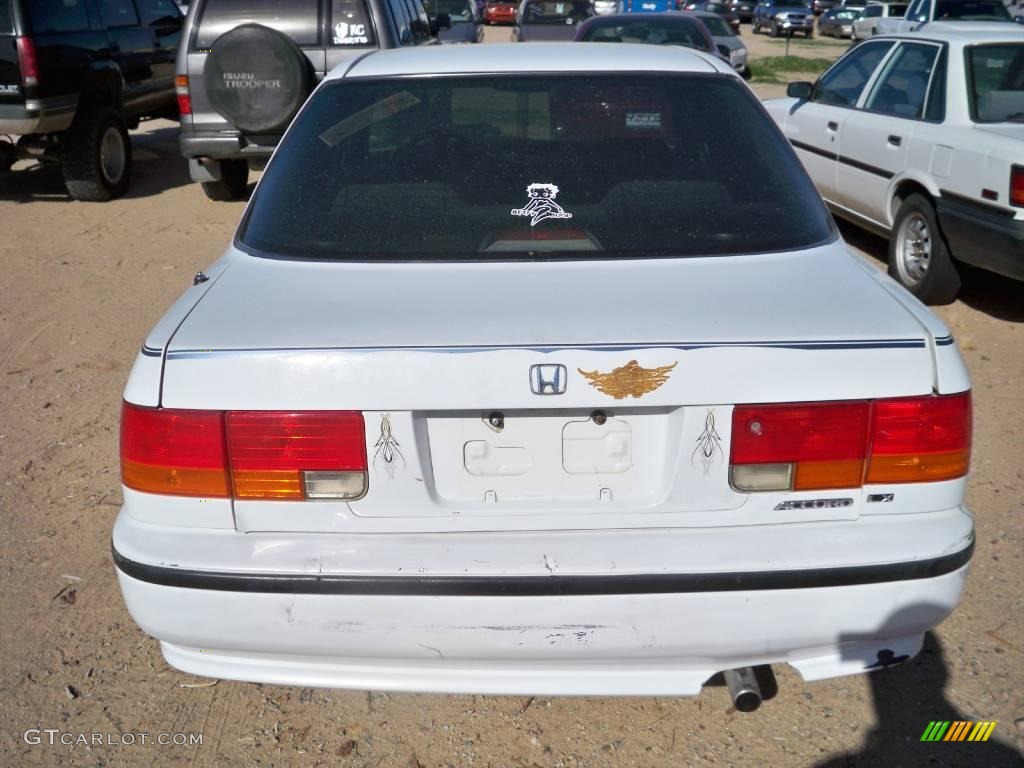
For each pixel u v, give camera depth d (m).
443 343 2.14
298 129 3.05
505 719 2.74
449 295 2.35
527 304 2.29
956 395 2.21
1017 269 5.43
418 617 2.15
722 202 2.76
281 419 2.15
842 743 2.63
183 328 2.28
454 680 2.26
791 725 2.70
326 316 2.27
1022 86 5.96
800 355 2.14
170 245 7.76
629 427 2.20
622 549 2.16
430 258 2.56
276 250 2.65
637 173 2.84
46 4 8.44
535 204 2.73
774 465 2.17
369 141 2.96
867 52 7.24
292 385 2.14
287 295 2.40
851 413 2.16
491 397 2.12
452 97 3.07
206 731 2.71
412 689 2.27
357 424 2.15
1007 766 2.55
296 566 2.16
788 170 2.91
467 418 2.19
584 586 2.12
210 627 2.21
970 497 3.86
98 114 9.08
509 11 35.78
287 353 2.15
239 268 2.58
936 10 16.03
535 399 2.12
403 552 2.16
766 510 2.20
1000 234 5.42
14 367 5.29
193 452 2.18
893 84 6.73
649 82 3.11
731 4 39.97
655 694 2.26
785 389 2.14
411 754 2.62
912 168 6.21
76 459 4.25
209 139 8.21
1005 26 7.00
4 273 7.00
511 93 3.07
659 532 2.19
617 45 3.48
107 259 7.38
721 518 2.20
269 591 2.16
